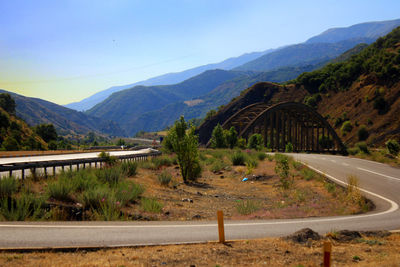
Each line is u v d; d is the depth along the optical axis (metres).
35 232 7.84
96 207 12.95
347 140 126.62
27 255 6.04
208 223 10.11
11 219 10.09
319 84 199.75
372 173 23.72
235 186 24.56
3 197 11.80
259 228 9.40
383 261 6.14
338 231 8.55
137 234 8.08
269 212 13.57
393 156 35.69
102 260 5.88
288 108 101.25
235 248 7.00
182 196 18.83
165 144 43.66
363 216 11.64
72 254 6.26
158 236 7.96
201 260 6.12
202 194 20.45
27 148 93.62
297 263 6.08
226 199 18.98
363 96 146.88
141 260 6.00
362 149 47.88
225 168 33.50
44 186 14.79
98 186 15.05
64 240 7.17
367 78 154.38
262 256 6.46
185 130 26.94
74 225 8.95
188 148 25.91
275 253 6.70
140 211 13.48
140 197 16.52
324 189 18.81
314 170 25.62
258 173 28.23
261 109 101.75
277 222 10.55
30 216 10.88
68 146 135.62
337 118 148.62
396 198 15.04
